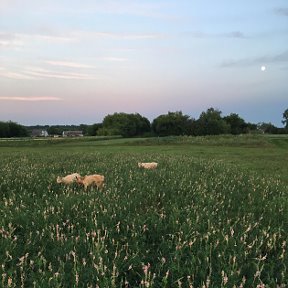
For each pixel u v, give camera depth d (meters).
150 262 6.24
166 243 6.82
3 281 4.97
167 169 18.88
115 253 5.85
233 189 12.79
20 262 5.68
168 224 7.91
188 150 43.81
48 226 7.51
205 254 5.97
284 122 139.38
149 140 63.25
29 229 7.48
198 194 11.28
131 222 7.82
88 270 5.54
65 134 180.25
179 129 135.12
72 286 5.13
